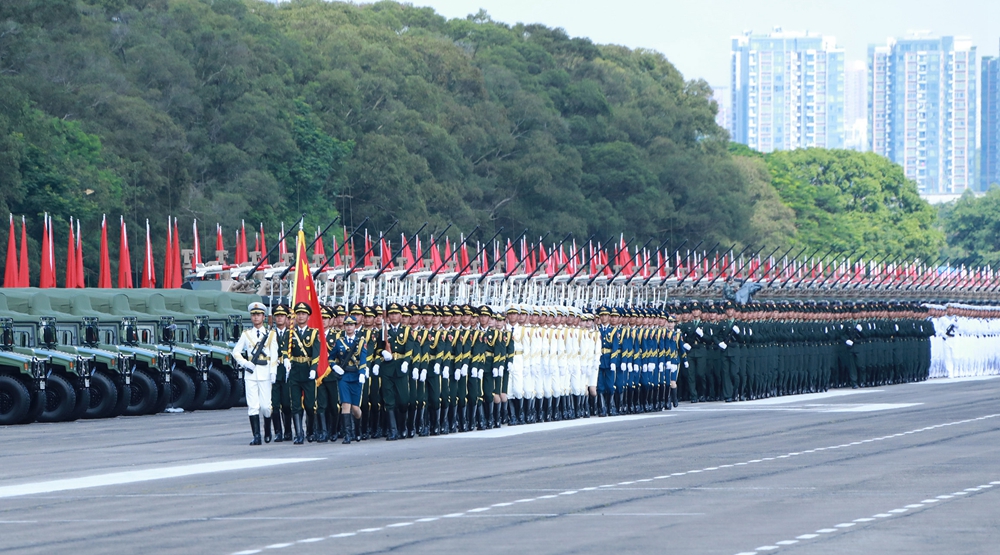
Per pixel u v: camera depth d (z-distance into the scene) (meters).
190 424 70.25
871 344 107.69
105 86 161.00
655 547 30.67
